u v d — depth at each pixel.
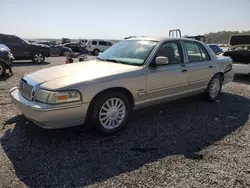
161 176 2.83
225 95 6.75
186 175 2.86
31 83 3.59
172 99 4.89
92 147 3.48
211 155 3.35
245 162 3.18
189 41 5.23
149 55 4.36
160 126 4.33
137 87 4.08
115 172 2.89
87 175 2.82
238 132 4.18
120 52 4.82
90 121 3.79
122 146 3.54
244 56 8.77
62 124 3.43
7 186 2.58
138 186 2.64
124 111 4.04
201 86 5.51
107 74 3.78
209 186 2.66
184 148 3.55
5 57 8.95
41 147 3.44
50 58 20.91
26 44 14.74
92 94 3.55
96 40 29.20
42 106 3.28
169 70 4.56
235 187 2.65
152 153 3.37
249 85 8.25
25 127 4.09
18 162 3.04
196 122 4.59
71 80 3.50
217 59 5.90
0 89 6.72
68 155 3.25
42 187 2.59
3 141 3.59
